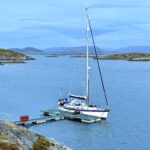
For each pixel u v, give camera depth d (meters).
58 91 119.94
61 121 69.56
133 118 72.94
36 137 23.61
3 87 131.00
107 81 161.62
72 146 53.25
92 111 71.31
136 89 129.88
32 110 82.62
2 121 22.98
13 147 19.81
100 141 55.81
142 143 54.16
